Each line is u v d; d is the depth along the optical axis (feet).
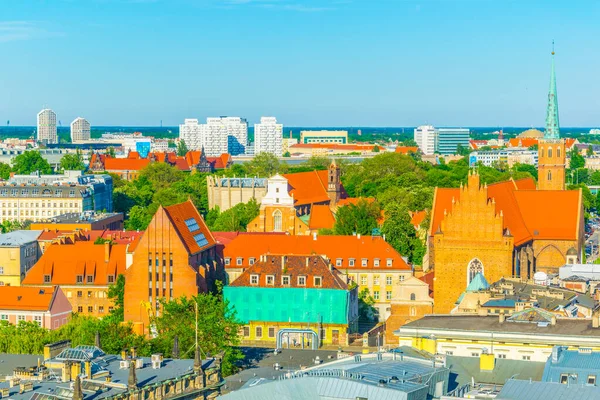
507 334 590.14
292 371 552.41
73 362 511.81
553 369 497.87
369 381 455.63
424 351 571.69
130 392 493.77
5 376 543.80
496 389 494.18
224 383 559.38
